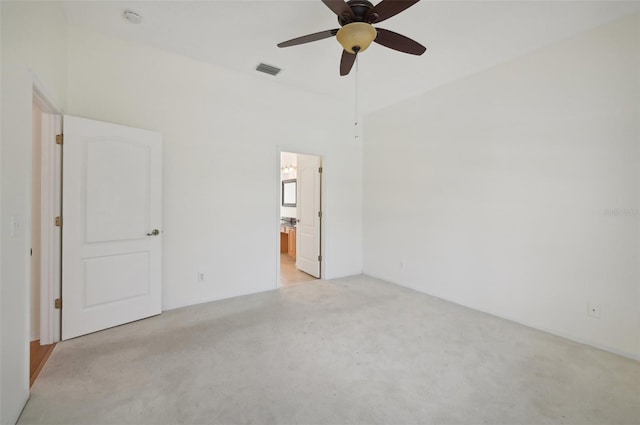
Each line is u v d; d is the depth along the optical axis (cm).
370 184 478
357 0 182
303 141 420
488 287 322
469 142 339
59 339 245
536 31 254
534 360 224
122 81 286
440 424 158
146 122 300
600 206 246
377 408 169
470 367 213
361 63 316
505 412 167
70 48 261
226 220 357
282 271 512
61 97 242
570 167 262
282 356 225
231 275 363
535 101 284
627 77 232
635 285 230
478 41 270
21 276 162
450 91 360
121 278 275
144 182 288
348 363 217
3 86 147
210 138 342
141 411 164
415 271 405
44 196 240
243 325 282
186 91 323
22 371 164
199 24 258
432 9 226
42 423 154
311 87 396
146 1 228
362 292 392
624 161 234
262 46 294
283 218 713
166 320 291
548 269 277
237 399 175
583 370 211
